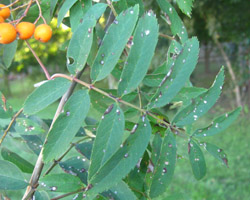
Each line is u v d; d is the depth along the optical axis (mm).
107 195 160
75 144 192
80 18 167
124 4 173
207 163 889
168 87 142
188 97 169
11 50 219
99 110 178
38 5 180
